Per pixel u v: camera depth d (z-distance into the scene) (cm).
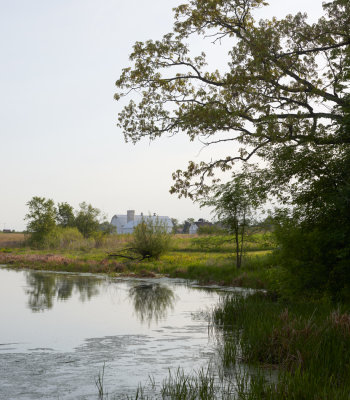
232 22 1925
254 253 3300
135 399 623
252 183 1605
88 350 932
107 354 895
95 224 7494
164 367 793
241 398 592
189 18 1919
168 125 1917
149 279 2564
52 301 1697
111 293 1939
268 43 1733
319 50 1800
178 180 1939
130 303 1641
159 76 1962
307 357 732
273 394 579
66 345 979
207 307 1528
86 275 2862
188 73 1967
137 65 1947
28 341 1021
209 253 3847
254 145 1795
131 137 1972
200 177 1923
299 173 1449
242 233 2536
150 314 1398
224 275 2420
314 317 1009
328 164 1402
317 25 1833
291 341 808
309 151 1430
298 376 618
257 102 1773
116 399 625
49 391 665
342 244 1367
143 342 1001
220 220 2488
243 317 1210
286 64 1812
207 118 1733
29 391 666
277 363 784
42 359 858
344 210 1330
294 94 1828
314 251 1387
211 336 1055
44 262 3794
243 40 1762
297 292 1409
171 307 1538
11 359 860
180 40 1939
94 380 719
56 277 2717
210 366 789
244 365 789
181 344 976
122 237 5428
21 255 4666
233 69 1789
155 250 3444
